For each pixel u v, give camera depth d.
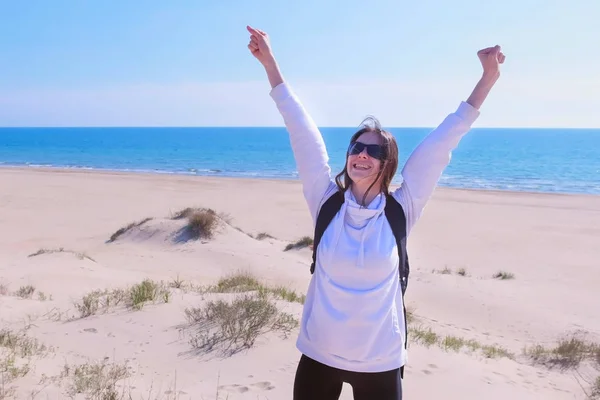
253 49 2.78
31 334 6.11
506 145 160.00
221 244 17.22
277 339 6.10
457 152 122.00
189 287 10.59
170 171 67.19
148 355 5.61
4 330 6.09
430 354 6.79
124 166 75.62
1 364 4.64
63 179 47.25
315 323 2.45
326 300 2.41
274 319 6.68
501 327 11.67
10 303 7.81
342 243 2.40
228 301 7.41
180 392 4.60
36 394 4.11
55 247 19.12
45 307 7.52
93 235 22.14
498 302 13.27
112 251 17.03
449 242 23.97
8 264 13.42
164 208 31.33
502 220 30.45
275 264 15.48
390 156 2.46
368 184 2.50
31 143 155.25
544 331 11.45
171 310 7.08
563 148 140.62
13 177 48.12
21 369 4.64
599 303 13.89
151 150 122.25
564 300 14.05
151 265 15.21
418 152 2.61
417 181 2.57
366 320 2.36
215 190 41.31
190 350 5.75
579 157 104.00
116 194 37.44
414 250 22.14
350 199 2.47
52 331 6.32
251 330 6.20
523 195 42.78
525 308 12.98
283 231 25.23
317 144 2.67
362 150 2.45
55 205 31.39
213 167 75.88
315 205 2.61
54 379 4.53
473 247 22.94
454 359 6.77
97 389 4.31
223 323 6.30
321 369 2.46
